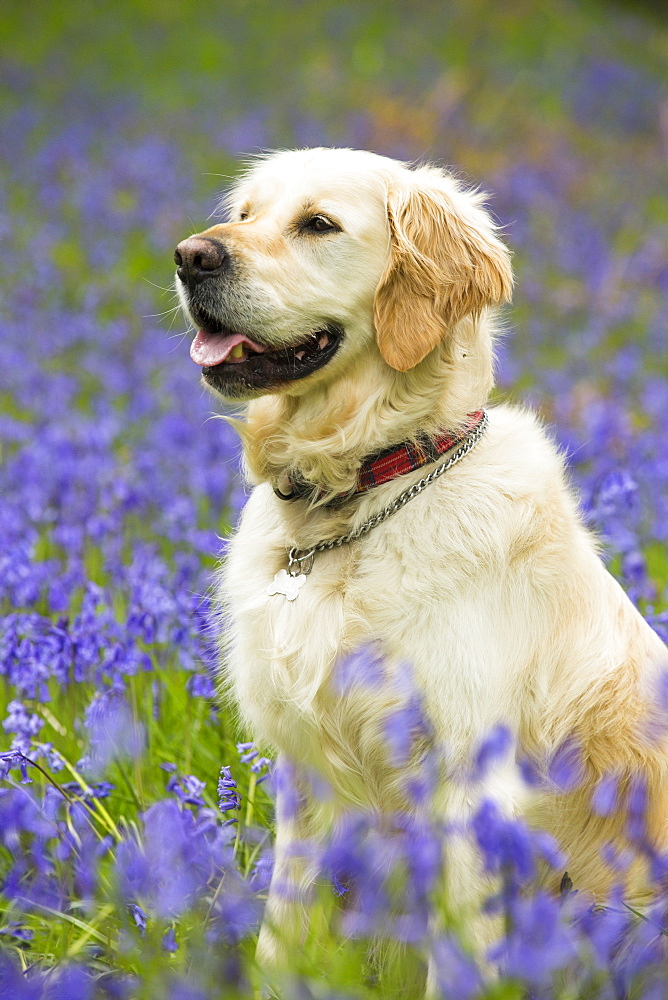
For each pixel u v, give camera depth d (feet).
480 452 17.33
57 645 19.21
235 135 94.73
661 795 17.47
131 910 15.24
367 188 18.03
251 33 124.77
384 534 16.74
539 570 16.76
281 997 13.66
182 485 34.27
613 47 121.60
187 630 21.15
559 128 99.91
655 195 85.87
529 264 68.85
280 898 16.69
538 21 126.72
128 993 13.58
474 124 99.66
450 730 15.79
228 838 16.11
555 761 16.22
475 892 15.06
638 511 29.25
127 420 40.73
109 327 54.29
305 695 16.31
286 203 18.04
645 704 17.39
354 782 16.67
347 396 17.81
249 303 17.43
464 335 18.33
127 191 81.71
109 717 18.40
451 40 122.31
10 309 57.52
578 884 17.54
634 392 48.62
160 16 128.47
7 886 15.66
